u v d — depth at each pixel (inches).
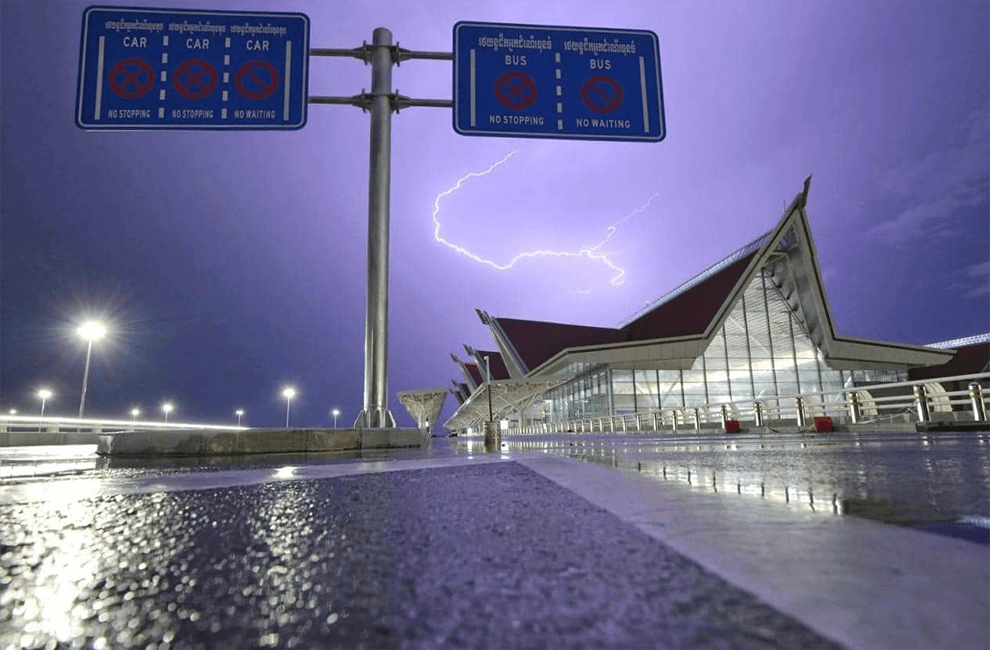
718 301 1985.7
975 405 497.0
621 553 51.1
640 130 474.9
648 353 1787.6
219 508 86.0
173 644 32.6
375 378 404.2
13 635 34.8
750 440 417.7
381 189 430.3
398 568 48.6
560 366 1978.3
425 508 82.3
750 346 1927.9
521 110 467.5
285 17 450.0
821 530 60.0
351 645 31.0
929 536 56.6
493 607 37.1
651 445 343.9
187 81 432.5
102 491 109.4
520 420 2640.3
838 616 32.8
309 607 38.6
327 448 337.1
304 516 77.2
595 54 483.2
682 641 29.5
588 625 32.8
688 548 52.0
